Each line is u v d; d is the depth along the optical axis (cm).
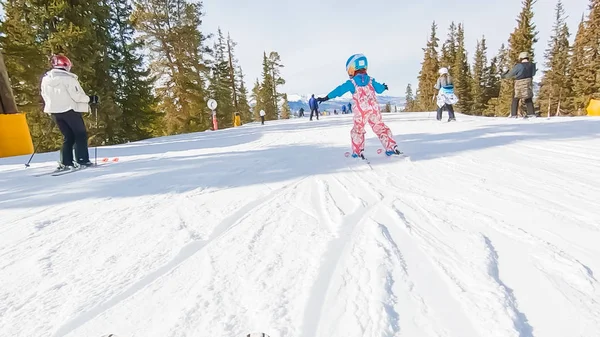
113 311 130
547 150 377
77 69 1363
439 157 384
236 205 257
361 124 412
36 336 117
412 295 126
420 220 200
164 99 2525
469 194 243
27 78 1415
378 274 141
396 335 107
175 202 275
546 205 211
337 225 203
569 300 118
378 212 219
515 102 874
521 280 132
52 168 527
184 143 852
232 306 128
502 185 260
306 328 113
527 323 108
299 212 231
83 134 489
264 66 4756
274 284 141
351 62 410
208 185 327
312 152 502
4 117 757
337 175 335
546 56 3578
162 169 439
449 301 121
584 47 2734
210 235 200
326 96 418
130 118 1764
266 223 214
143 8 2425
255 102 5134
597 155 339
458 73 4362
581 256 147
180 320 121
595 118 683
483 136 506
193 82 2634
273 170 382
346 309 121
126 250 186
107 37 1625
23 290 149
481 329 107
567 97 3256
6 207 291
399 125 794
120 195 310
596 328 105
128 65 1781
